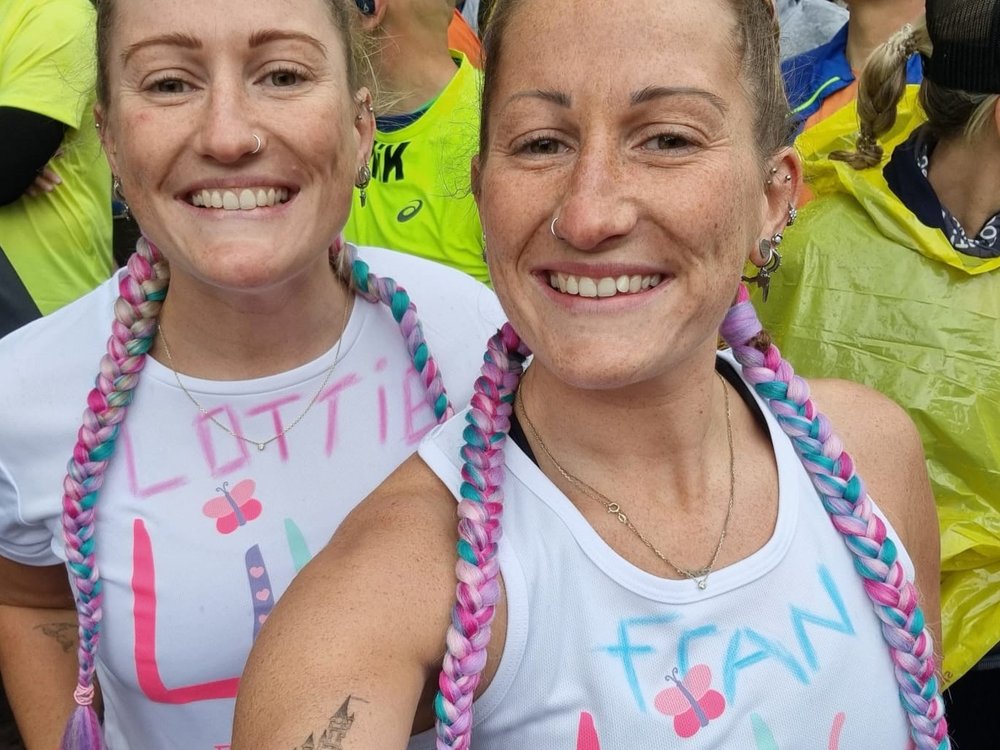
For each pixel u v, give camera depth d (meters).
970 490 0.70
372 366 0.58
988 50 0.67
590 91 0.40
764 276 0.51
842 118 0.81
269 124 0.50
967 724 0.80
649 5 0.40
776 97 0.45
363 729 0.35
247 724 0.37
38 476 0.57
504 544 0.41
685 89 0.40
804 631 0.43
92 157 1.05
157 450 0.55
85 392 0.56
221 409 0.55
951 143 0.72
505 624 0.40
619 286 0.41
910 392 0.70
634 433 0.43
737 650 0.42
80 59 0.82
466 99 0.93
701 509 0.45
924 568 0.53
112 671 0.56
